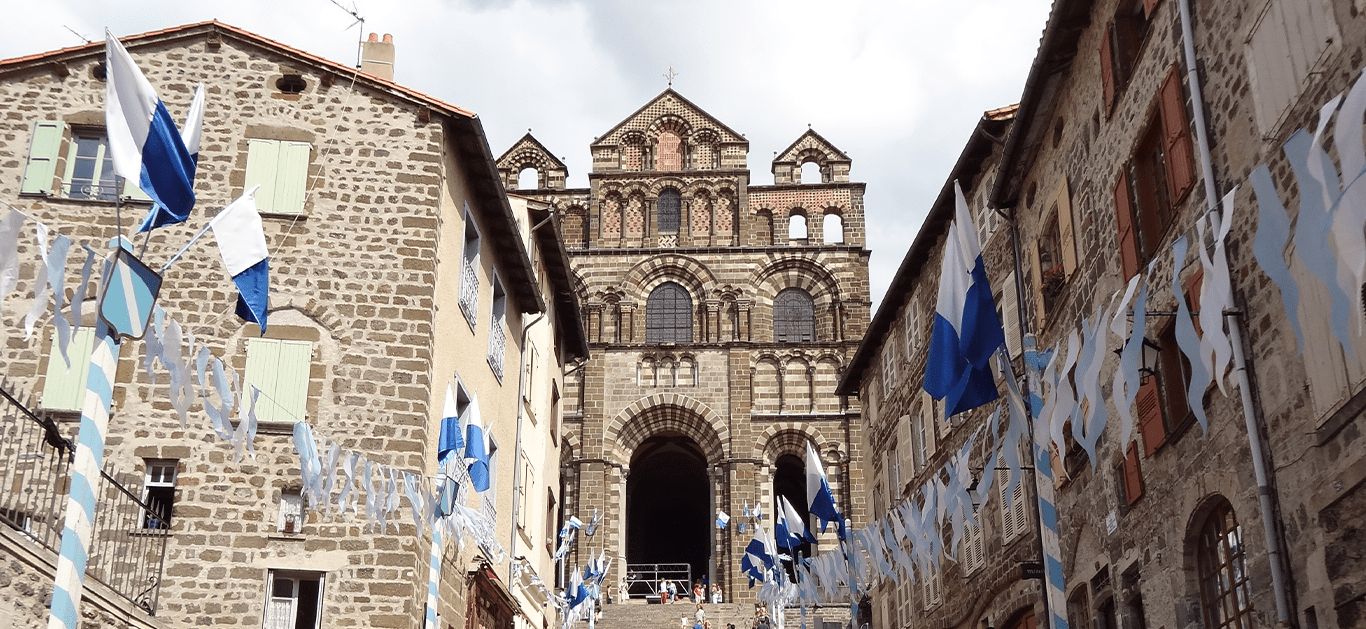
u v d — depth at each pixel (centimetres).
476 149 2397
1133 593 1786
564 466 5400
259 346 2112
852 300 5562
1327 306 1189
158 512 1997
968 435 2586
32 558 1330
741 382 5444
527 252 2983
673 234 5794
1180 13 1562
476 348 2531
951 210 2756
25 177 2153
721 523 3647
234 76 2286
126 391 2038
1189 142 1530
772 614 3638
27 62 2217
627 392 5469
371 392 2108
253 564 1972
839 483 5303
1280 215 858
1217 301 952
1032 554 2216
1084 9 1939
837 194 5788
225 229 1276
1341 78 1174
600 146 5909
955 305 1433
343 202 2225
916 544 1750
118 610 1554
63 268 994
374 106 2302
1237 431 1415
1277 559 1304
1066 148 2077
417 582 2030
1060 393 1192
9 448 1462
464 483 2275
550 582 3597
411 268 2197
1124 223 1761
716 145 5916
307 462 1397
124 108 1129
